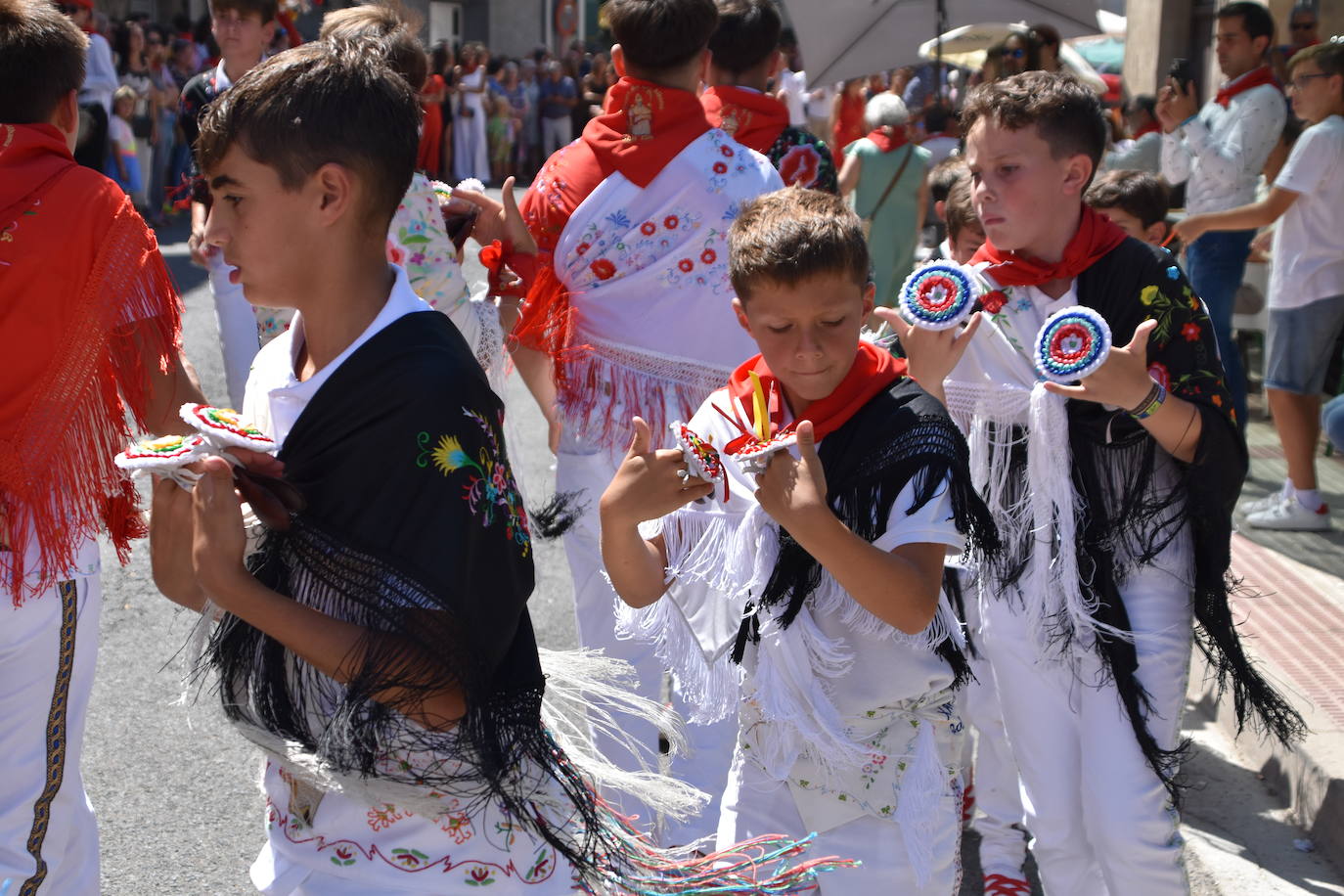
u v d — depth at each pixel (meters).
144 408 2.50
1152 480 2.61
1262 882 3.28
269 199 1.68
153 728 3.98
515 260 3.35
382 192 1.73
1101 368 2.43
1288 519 5.45
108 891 3.19
